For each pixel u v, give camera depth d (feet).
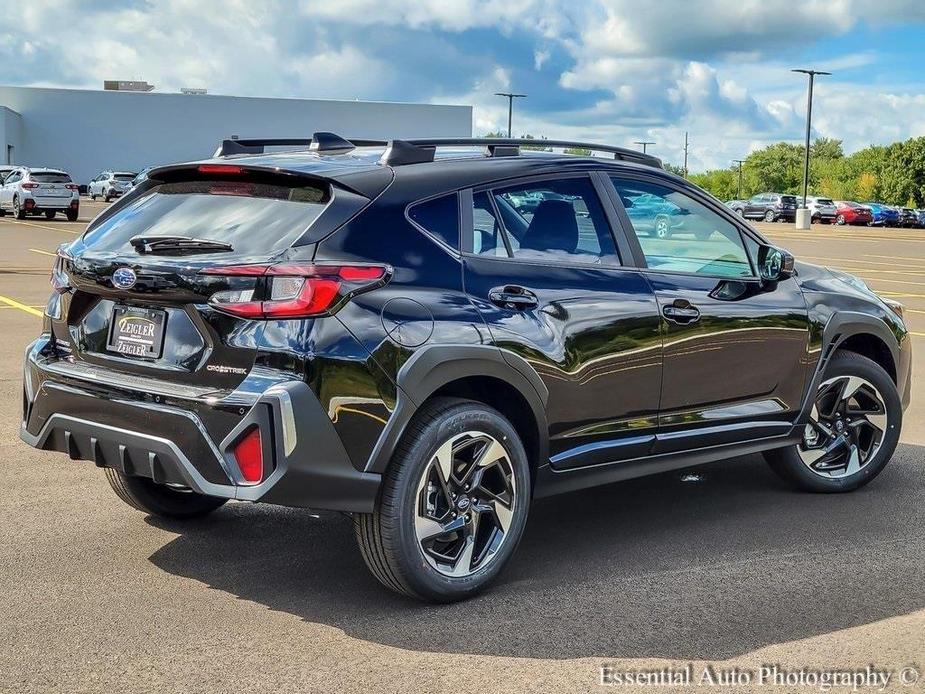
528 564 14.61
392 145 13.47
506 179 14.08
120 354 13.11
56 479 18.38
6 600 12.97
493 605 13.05
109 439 12.78
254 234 12.54
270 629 12.21
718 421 16.14
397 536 12.41
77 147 225.15
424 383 12.43
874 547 15.46
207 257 12.38
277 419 11.64
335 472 11.96
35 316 39.60
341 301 12.00
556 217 14.47
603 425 14.62
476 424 12.99
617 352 14.48
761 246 16.99
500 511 13.47
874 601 13.29
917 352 35.40
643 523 16.57
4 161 204.23
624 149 16.15
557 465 14.21
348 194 12.66
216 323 12.11
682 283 15.53
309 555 14.83
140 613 12.63
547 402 13.78
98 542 15.19
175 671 11.07
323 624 12.38
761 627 12.44
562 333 13.85
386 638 12.00
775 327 16.67
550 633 12.20
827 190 371.56
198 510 16.35
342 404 11.93
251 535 15.67
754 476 19.58
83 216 129.90
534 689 10.75
